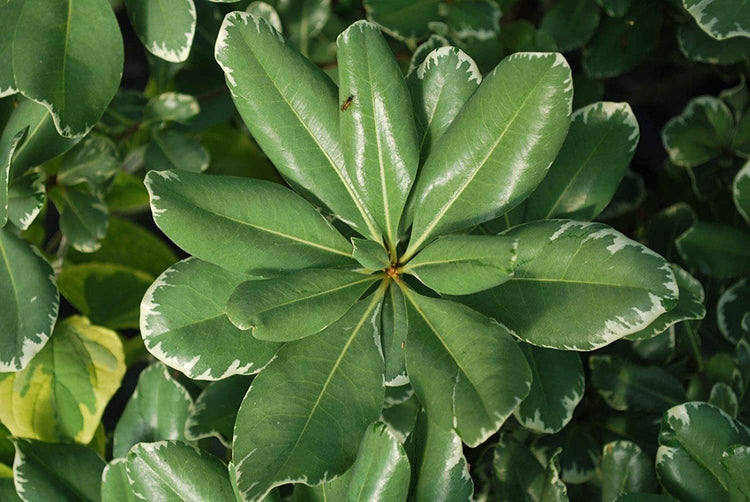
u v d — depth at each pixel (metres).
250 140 0.80
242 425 0.55
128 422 0.63
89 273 0.74
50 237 0.91
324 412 0.55
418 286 0.58
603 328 0.54
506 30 0.74
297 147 0.57
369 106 0.56
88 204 0.67
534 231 0.56
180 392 0.63
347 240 0.57
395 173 0.57
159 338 0.56
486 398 0.53
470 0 0.72
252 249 0.56
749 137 0.72
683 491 0.58
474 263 0.53
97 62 0.61
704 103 0.72
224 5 0.72
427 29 0.71
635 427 0.66
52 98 0.60
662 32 0.76
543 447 0.66
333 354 0.56
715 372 0.66
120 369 0.69
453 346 0.55
